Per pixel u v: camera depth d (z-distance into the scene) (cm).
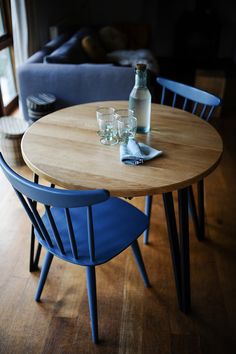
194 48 560
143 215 144
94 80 270
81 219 141
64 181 112
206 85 374
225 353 137
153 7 528
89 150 133
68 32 405
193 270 176
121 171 119
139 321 148
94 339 138
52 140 139
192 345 139
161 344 139
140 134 146
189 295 149
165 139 143
